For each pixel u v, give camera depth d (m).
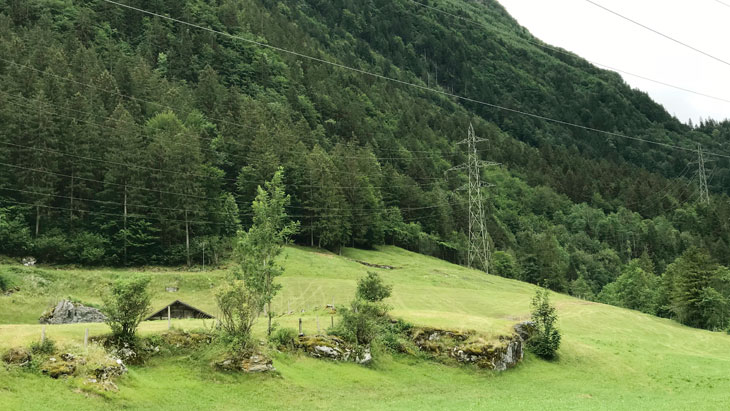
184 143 129.00
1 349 35.22
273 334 52.28
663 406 44.12
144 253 115.44
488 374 56.34
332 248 152.50
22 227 105.19
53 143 115.31
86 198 118.31
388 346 58.75
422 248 180.38
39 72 154.12
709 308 104.50
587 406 43.31
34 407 30.77
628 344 77.62
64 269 101.69
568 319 92.00
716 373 63.97
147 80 188.38
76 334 41.22
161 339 44.47
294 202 155.00
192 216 124.75
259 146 155.25
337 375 48.81
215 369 43.31
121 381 36.88
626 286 142.38
